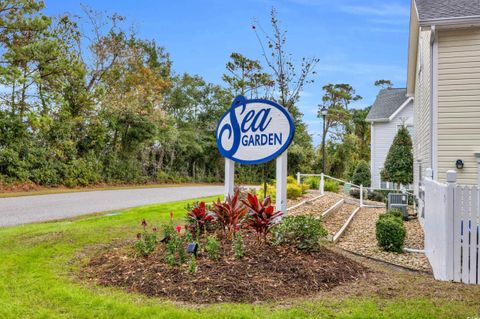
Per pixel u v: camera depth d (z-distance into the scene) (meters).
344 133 38.81
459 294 4.19
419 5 9.16
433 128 8.61
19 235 7.05
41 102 20.44
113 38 24.61
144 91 25.56
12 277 4.59
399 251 6.84
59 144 20.94
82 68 22.55
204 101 37.12
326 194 16.88
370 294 4.07
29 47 18.86
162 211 10.64
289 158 29.88
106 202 14.56
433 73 8.60
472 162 8.38
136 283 4.24
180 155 32.75
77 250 6.02
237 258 4.72
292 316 3.37
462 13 8.21
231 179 6.70
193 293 3.93
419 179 12.16
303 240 5.13
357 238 8.13
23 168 19.06
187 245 5.12
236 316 3.36
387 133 24.02
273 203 10.73
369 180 23.62
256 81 16.11
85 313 3.48
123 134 25.27
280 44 11.95
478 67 8.35
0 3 18.66
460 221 5.00
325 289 4.21
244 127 6.53
